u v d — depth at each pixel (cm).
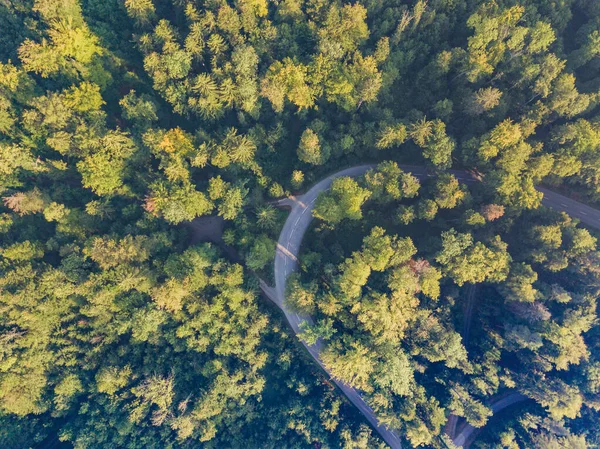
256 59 11406
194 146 11744
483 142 11081
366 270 10638
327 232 12338
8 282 10844
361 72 11606
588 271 11169
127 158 11594
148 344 11912
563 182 12462
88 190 12312
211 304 11575
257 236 11975
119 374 11238
